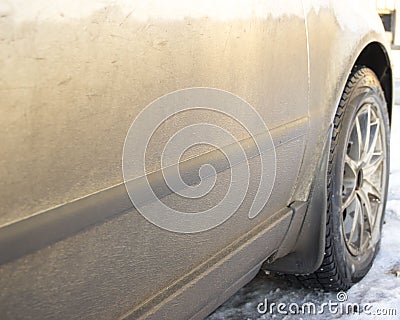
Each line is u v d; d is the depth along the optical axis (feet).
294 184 5.84
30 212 2.76
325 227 6.48
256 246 5.17
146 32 3.39
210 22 4.00
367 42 7.15
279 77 5.07
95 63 3.04
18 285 2.79
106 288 3.40
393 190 11.08
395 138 15.60
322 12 5.86
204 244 4.37
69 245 3.02
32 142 2.73
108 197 3.22
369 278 7.80
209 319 6.86
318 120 6.00
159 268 3.88
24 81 2.67
